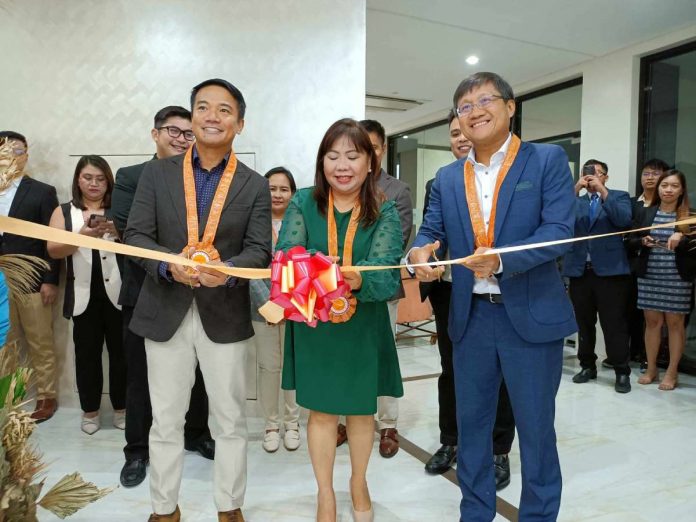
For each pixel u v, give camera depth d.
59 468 2.46
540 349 1.67
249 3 3.12
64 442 2.79
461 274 1.77
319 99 3.16
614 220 3.82
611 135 4.84
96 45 3.17
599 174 4.05
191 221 1.81
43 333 3.11
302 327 1.79
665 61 4.52
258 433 2.95
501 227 1.66
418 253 1.61
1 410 0.86
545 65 5.13
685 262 3.67
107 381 3.28
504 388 2.30
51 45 3.19
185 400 1.88
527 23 4.09
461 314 1.77
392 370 1.90
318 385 1.75
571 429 3.04
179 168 1.88
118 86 3.17
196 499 2.19
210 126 1.80
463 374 1.80
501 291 1.66
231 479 1.87
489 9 3.84
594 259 3.92
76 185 2.89
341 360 1.75
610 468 2.51
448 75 5.46
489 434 1.83
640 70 4.66
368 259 1.72
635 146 4.71
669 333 3.89
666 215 3.89
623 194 3.95
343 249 1.75
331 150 1.71
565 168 1.67
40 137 3.23
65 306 2.89
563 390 3.87
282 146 3.16
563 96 5.57
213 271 1.62
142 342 2.34
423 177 8.09
